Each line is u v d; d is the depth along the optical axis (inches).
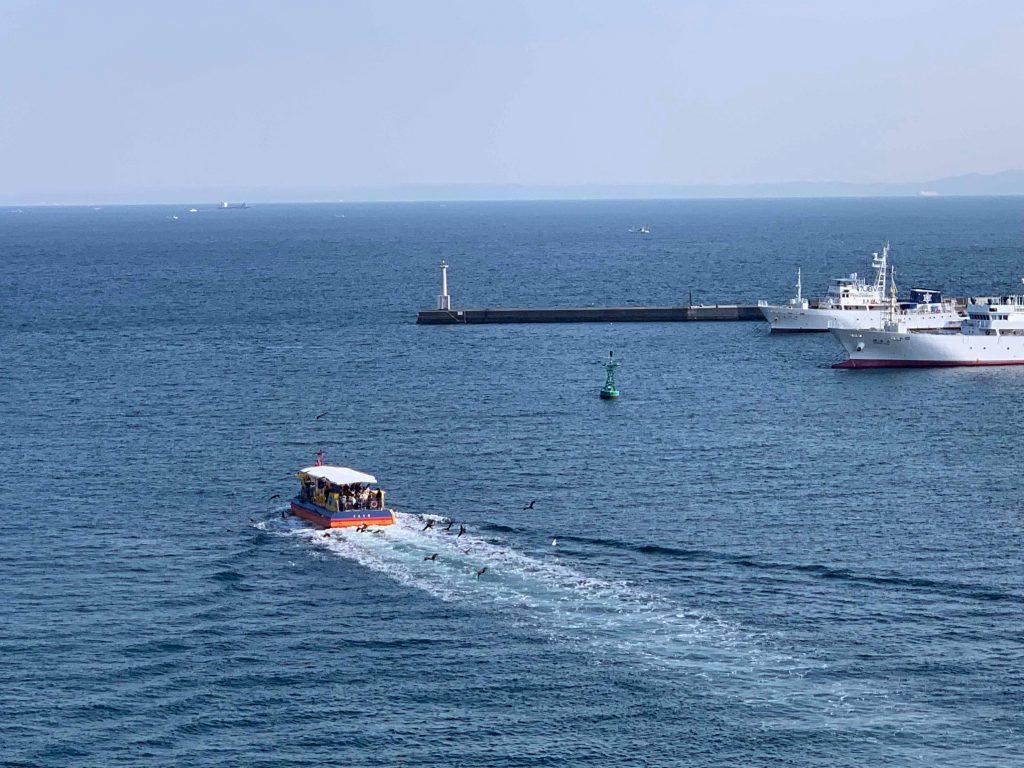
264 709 2930.6
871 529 4212.6
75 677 3083.2
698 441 5615.2
